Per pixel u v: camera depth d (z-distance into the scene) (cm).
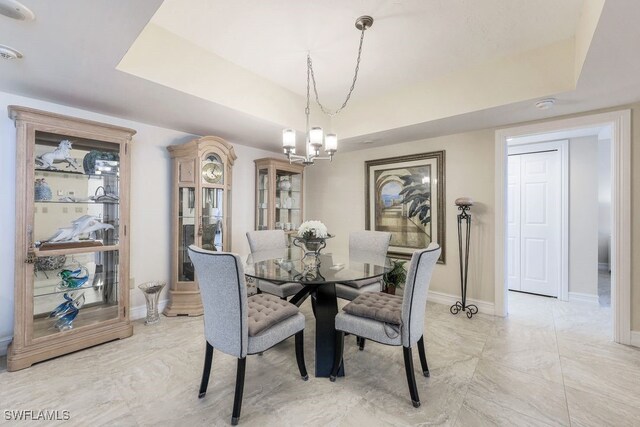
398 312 179
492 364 211
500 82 247
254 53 240
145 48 201
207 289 162
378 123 329
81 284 247
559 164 377
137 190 298
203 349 234
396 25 201
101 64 182
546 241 391
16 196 204
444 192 345
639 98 230
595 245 354
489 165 315
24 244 206
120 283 253
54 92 223
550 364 211
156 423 153
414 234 370
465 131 328
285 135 211
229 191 344
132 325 264
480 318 302
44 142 223
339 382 189
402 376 196
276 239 342
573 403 168
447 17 192
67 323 233
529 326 281
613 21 140
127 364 210
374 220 409
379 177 404
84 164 245
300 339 193
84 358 219
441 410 162
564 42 219
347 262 258
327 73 274
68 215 242
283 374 199
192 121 293
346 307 196
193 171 313
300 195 455
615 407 165
